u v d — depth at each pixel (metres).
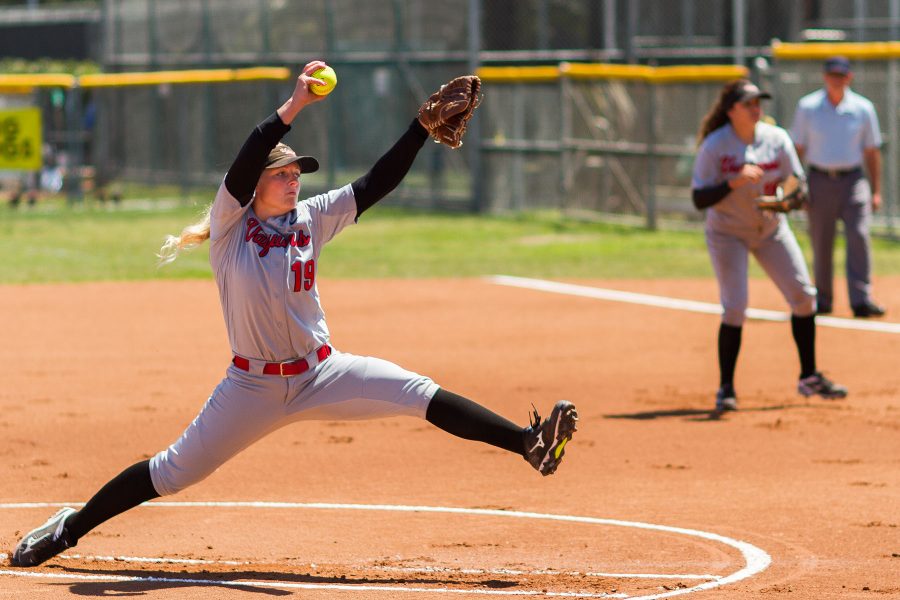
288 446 30.27
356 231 82.56
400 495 25.55
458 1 89.88
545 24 90.75
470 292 58.00
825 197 49.69
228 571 19.77
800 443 30.17
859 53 69.88
